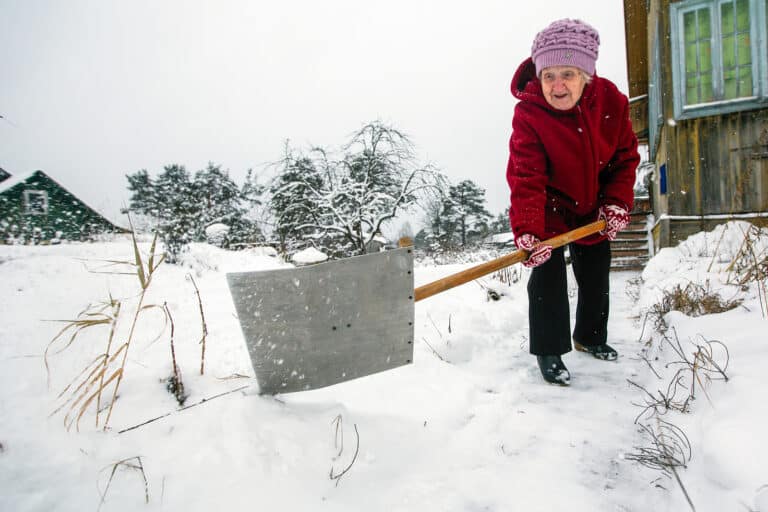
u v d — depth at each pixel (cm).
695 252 454
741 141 517
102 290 352
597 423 179
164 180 3828
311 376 173
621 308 421
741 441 113
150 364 196
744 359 166
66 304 297
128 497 118
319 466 141
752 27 501
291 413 164
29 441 137
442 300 400
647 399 193
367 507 128
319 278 168
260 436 145
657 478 136
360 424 166
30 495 117
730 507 99
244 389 176
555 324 228
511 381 232
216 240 1290
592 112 222
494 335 314
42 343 221
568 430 174
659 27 561
